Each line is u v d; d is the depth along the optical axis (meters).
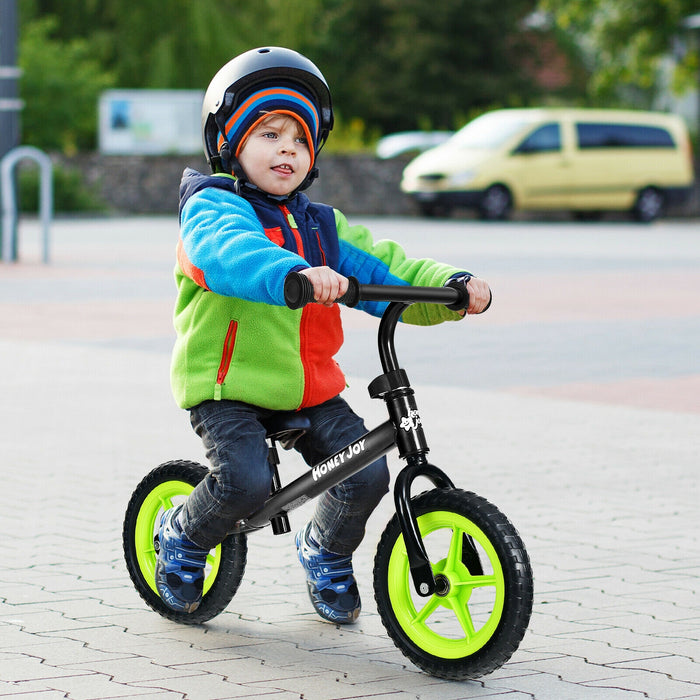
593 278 25.42
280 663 5.90
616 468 9.99
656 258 30.55
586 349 16.23
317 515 6.25
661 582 7.19
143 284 23.16
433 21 77.12
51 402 12.50
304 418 6.04
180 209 5.99
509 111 46.75
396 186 50.22
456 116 75.62
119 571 7.38
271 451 6.15
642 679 5.69
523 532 8.20
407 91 77.62
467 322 18.67
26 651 6.02
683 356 15.74
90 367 14.49
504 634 5.43
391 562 5.81
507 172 44.62
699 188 52.56
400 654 6.05
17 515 8.55
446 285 5.79
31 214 45.22
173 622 6.52
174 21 63.84
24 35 54.62
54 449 10.53
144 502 6.61
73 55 54.28
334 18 79.38
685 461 10.27
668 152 46.72
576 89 85.38
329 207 6.24
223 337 5.91
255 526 6.17
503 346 16.39
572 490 9.29
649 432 11.36
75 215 45.28
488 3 77.12
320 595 6.40
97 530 8.22
